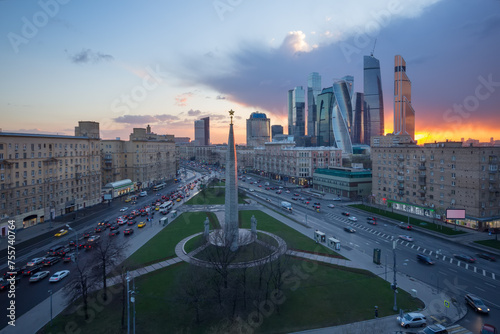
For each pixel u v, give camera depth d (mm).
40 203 85438
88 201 108312
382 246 62438
